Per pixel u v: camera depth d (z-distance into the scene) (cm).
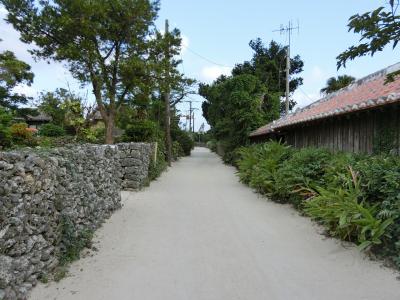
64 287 445
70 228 536
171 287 450
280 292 435
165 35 1953
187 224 768
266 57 4059
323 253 572
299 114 1473
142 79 1930
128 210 910
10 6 1725
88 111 1841
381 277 475
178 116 3628
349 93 1181
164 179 1620
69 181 561
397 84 787
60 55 1731
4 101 2664
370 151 820
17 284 399
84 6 1639
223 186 1397
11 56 2625
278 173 1029
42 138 1264
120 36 1858
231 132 2558
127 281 466
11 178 397
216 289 444
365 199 604
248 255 566
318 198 689
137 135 1803
